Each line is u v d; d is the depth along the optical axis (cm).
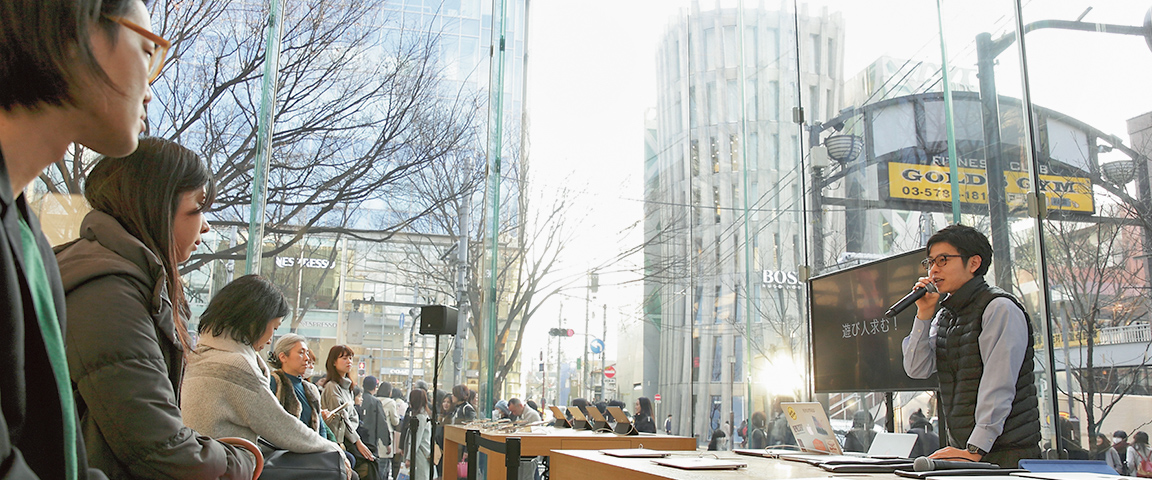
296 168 596
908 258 272
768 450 175
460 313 620
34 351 37
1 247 33
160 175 98
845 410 457
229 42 585
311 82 610
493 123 660
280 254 584
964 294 182
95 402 80
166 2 570
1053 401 330
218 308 149
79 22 41
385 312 607
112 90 44
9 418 35
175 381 94
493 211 644
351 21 627
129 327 83
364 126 621
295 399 260
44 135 42
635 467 117
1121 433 310
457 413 582
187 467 84
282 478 140
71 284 82
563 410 485
